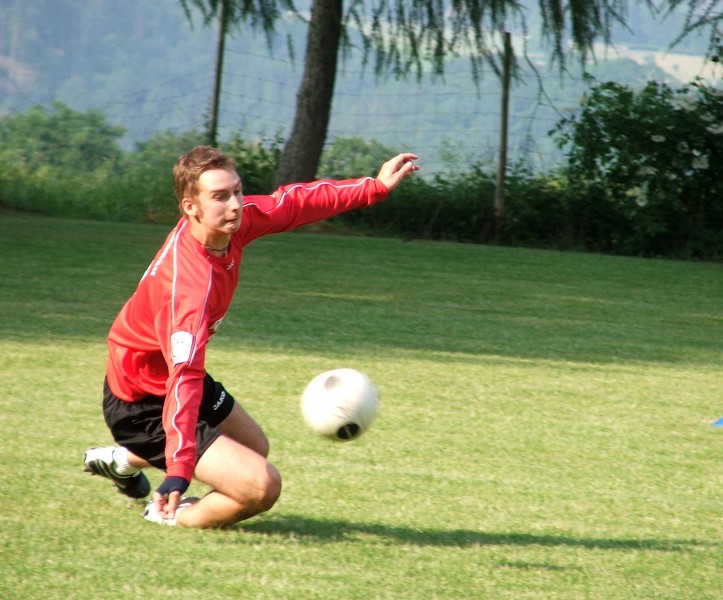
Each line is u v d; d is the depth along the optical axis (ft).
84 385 61.52
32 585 32.04
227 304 37.27
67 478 43.98
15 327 78.95
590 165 175.94
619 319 101.24
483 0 170.71
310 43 175.32
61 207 177.78
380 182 40.91
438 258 143.74
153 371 37.29
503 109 175.01
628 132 174.29
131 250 129.59
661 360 80.33
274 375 67.00
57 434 50.90
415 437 53.98
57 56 403.95
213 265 35.99
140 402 37.78
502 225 175.73
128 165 186.29
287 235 161.17
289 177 176.55
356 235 174.40
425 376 69.36
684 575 35.78
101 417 54.60
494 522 41.14
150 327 36.45
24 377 62.90
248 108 184.03
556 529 40.57
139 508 40.55
